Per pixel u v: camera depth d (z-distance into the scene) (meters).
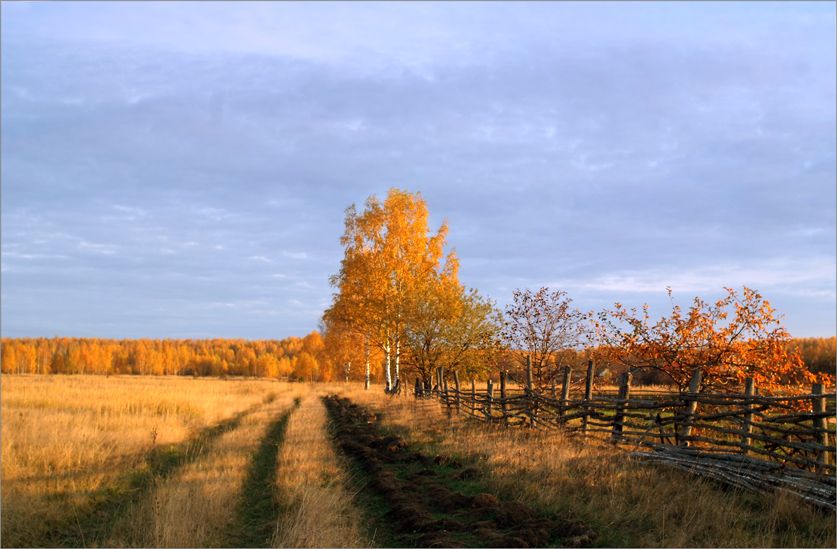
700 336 9.99
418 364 22.12
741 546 4.66
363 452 10.45
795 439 6.54
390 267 25.12
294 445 11.48
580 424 10.15
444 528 5.60
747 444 6.89
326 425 15.76
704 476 6.59
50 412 14.98
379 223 26.83
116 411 16.14
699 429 8.40
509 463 8.05
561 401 10.67
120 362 122.19
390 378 28.23
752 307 9.75
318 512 6.12
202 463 9.69
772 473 6.19
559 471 7.20
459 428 12.23
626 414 9.16
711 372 9.72
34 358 111.69
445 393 17.53
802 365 9.52
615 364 12.45
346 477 8.59
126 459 9.80
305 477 8.22
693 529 5.07
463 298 20.94
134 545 5.59
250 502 7.57
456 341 20.83
